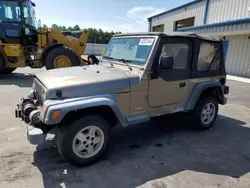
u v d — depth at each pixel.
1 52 8.48
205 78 3.95
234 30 11.42
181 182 2.56
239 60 13.08
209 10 15.05
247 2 12.06
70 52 8.60
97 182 2.51
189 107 3.77
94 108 2.79
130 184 2.50
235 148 3.49
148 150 3.33
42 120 2.48
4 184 2.39
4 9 8.32
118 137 3.79
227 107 5.93
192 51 3.59
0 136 3.55
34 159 2.93
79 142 2.74
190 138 3.82
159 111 3.43
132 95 3.05
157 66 3.17
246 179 2.67
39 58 8.91
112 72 3.14
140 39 3.35
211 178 2.66
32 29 9.15
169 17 20.72
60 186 2.41
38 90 3.11
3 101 5.47
